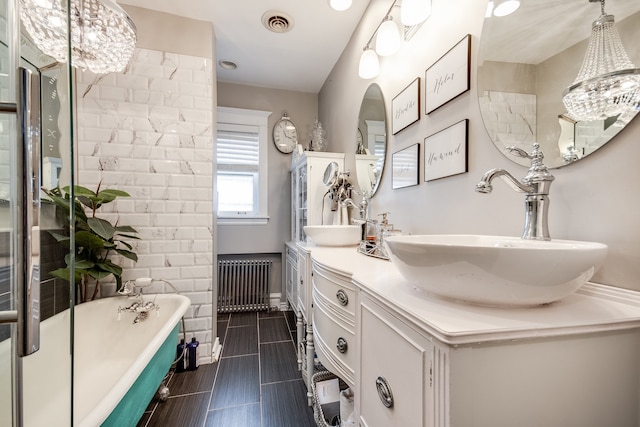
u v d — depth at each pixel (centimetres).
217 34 216
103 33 136
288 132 313
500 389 45
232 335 234
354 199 211
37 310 54
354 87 213
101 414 80
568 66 71
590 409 49
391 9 142
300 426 133
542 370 47
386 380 63
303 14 194
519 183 72
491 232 92
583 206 68
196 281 197
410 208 138
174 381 169
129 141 187
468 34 101
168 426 133
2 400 56
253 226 303
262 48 235
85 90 180
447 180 112
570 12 70
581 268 48
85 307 155
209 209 200
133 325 164
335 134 261
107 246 161
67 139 64
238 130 300
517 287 49
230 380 171
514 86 84
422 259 55
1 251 55
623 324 50
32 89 54
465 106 102
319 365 163
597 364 50
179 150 195
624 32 60
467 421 44
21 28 63
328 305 108
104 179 183
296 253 224
